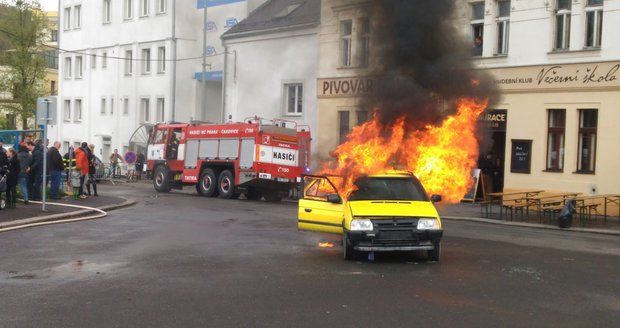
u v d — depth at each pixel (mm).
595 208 17703
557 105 20641
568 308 6809
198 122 26234
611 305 6961
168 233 12914
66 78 47656
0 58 40594
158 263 9406
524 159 21438
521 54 21500
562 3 20766
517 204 18203
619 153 19109
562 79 20453
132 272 8672
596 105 19672
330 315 6406
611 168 19281
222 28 34531
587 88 19844
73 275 8422
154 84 39344
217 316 6336
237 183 22812
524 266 9516
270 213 17859
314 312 6523
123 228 13625
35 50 41219
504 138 22734
